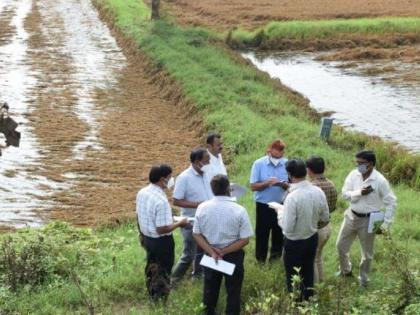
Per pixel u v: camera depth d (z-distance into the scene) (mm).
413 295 7805
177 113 23250
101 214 14578
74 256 10227
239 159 16875
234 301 8016
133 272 9719
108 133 20969
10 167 17641
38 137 20391
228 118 20156
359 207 8836
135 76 29734
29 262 9609
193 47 32188
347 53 36531
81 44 38000
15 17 47719
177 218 8836
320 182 8758
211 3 53438
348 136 18641
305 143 17406
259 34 39562
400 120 23578
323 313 7621
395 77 31109
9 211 14742
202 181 9266
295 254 8219
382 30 40812
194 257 9391
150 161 18391
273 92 24094
